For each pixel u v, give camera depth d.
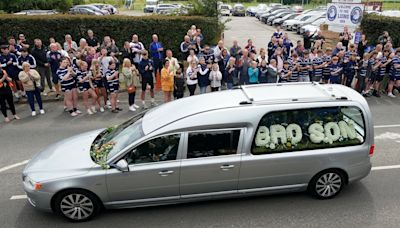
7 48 12.29
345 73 13.00
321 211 6.02
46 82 14.58
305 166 6.04
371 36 20.06
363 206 6.15
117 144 5.98
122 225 5.74
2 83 10.46
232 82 12.41
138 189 5.73
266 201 6.32
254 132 5.84
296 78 12.52
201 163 5.73
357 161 6.21
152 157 5.70
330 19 20.14
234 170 5.84
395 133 9.60
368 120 6.18
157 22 19.00
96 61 11.34
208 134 5.77
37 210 6.21
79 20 18.17
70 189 5.64
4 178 7.36
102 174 5.58
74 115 11.36
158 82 14.33
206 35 19.80
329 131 6.08
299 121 6.01
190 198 5.95
